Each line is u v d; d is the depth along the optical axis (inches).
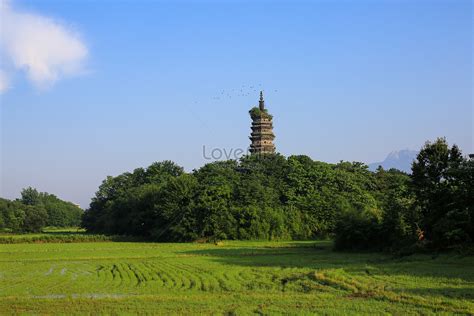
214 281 2101.4
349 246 3843.5
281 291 1824.6
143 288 1941.4
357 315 1347.2
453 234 2829.7
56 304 1577.3
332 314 1363.2
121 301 1614.2
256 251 3934.5
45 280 2217.0
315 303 1536.7
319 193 6122.1
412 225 3272.6
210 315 1396.4
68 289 1927.9
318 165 6756.9
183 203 5634.8
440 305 1451.8
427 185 3277.6
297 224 5620.1
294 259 3139.8
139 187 6998.0
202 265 2797.7
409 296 1592.0
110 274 2432.3
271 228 5531.5
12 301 1640.0
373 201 6117.1
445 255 2839.6
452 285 1822.1
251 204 5753.0
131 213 6378.0
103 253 3850.9
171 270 2551.7
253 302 1568.7
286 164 6879.9
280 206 5900.6
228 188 5718.5
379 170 7509.8
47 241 5536.4
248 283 2017.7
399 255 3093.0
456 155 3297.2
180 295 1739.7
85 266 2859.3
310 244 4778.5
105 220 7150.6
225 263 2903.5
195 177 6304.1
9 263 3078.2
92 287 1979.6
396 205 3521.2
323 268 2524.6
